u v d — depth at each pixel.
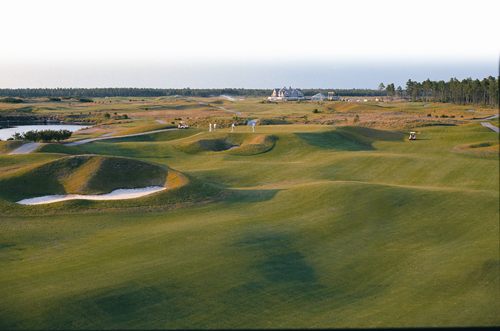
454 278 24.02
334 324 18.81
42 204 33.84
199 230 29.17
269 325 18.45
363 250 27.88
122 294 19.58
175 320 18.23
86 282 20.50
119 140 83.31
